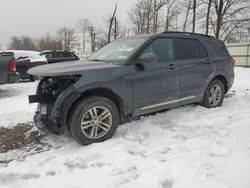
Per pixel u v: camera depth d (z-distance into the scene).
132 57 4.61
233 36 31.56
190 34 5.71
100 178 3.24
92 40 58.78
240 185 2.98
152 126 4.88
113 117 4.37
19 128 5.11
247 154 3.73
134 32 41.22
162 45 5.07
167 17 35.97
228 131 4.64
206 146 4.02
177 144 4.12
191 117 5.37
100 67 4.32
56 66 4.39
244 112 5.79
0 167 3.62
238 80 11.36
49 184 3.15
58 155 3.91
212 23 30.05
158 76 4.85
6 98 7.91
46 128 4.24
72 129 4.06
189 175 3.21
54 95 4.19
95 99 4.16
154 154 3.81
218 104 6.18
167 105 5.12
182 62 5.25
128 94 4.50
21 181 3.24
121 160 3.66
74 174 3.36
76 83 4.00
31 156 3.95
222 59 6.11
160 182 3.11
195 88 5.55
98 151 3.93
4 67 7.97
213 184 3.01
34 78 12.02
